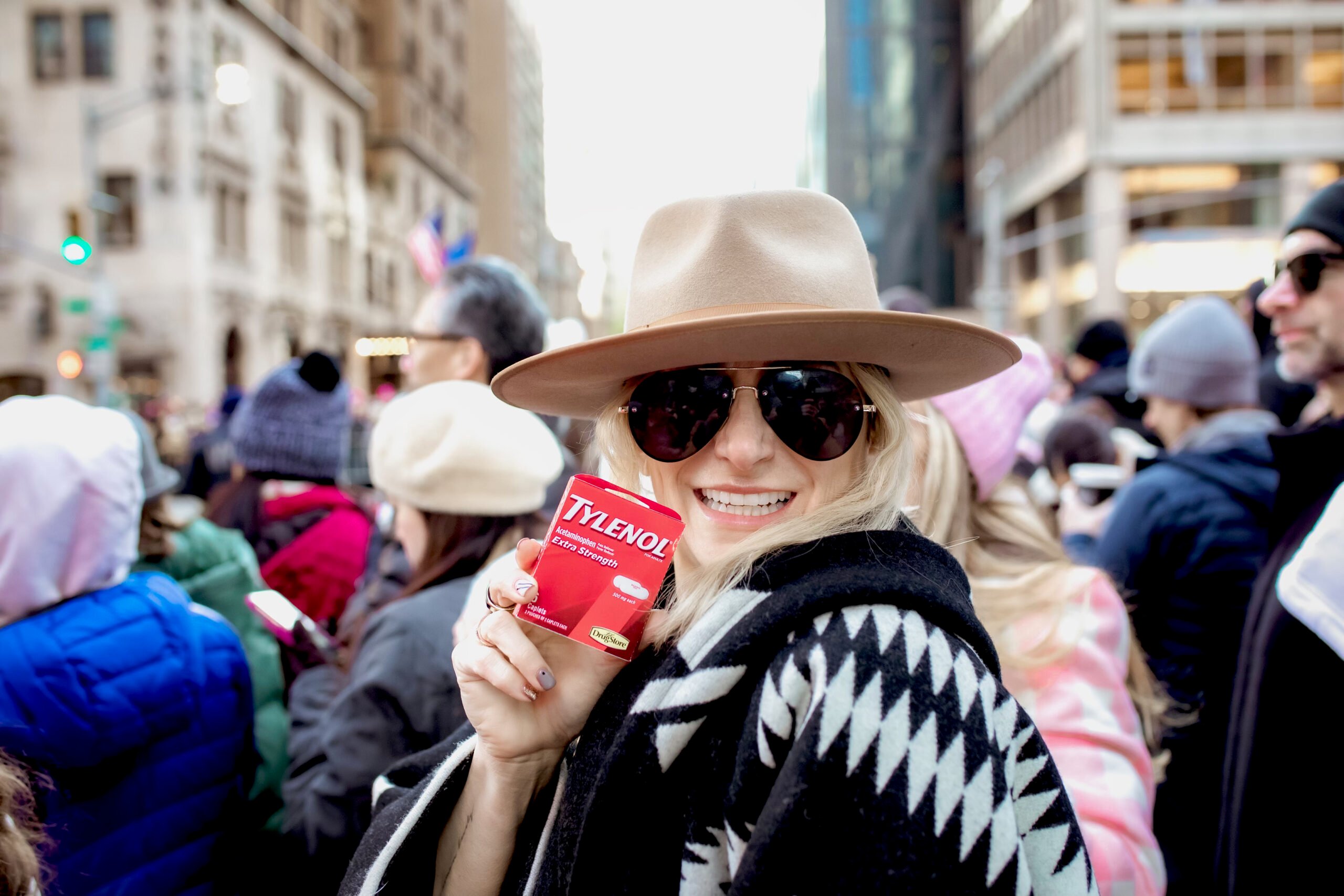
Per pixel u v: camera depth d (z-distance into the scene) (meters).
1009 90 32.50
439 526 2.04
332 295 28.17
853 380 1.04
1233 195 25.55
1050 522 1.89
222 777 1.65
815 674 0.81
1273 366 3.73
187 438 15.37
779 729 0.82
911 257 37.12
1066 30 27.03
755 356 1.00
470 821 1.09
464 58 43.94
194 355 20.81
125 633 1.50
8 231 20.66
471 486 2.02
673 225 1.08
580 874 0.89
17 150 20.64
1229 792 1.76
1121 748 1.30
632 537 0.99
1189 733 2.25
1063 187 28.55
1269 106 25.30
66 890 1.39
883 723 0.77
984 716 0.81
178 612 1.63
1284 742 1.56
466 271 2.93
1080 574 1.47
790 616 0.85
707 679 0.87
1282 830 1.55
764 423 1.02
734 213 1.02
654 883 0.87
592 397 1.21
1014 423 1.63
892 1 37.38
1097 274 25.80
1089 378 5.64
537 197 67.06
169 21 20.39
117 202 20.67
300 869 1.71
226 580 2.36
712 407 1.01
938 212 37.19
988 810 0.76
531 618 0.98
